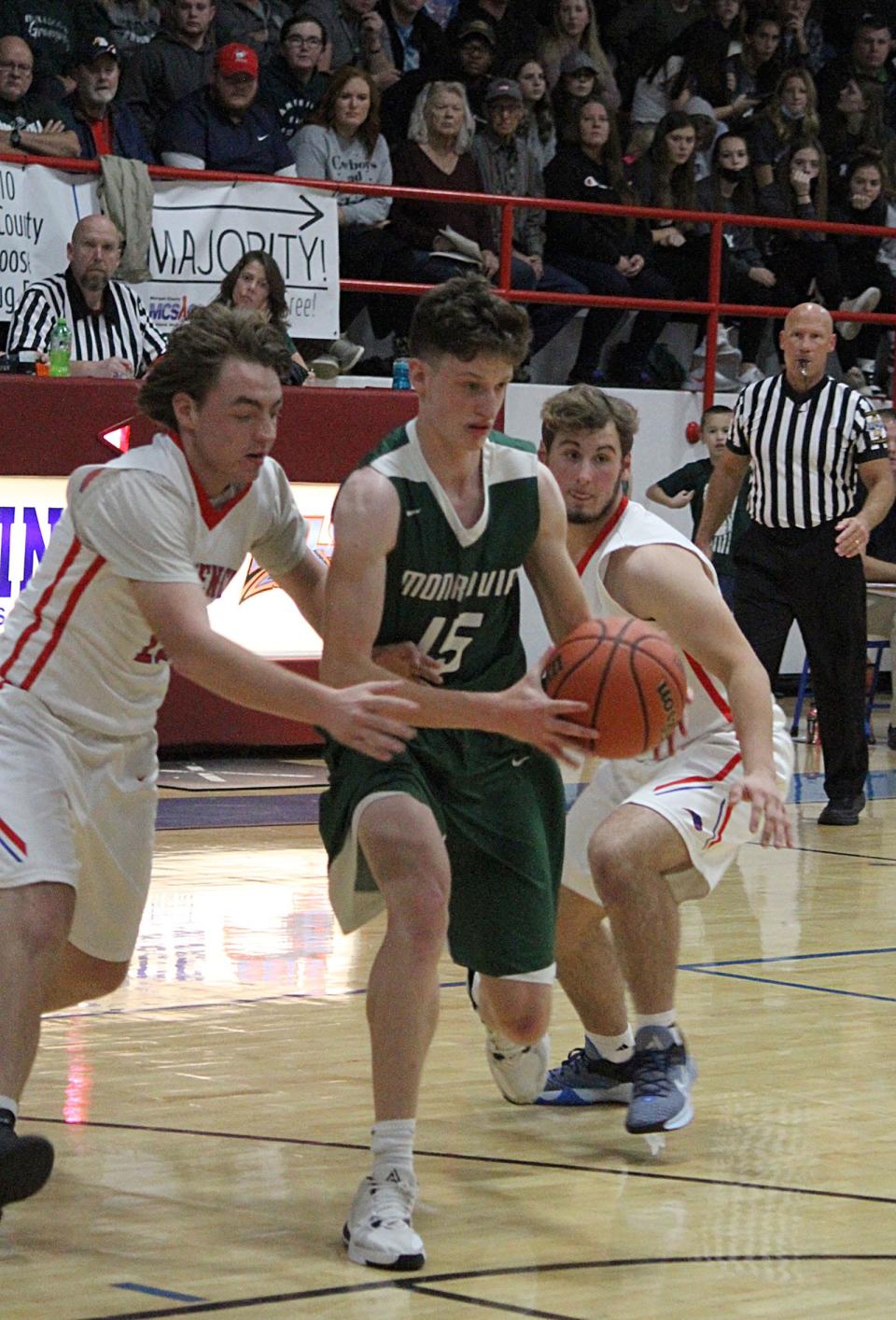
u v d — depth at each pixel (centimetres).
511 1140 622
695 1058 734
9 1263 485
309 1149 600
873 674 1919
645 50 2102
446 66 1923
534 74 1923
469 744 544
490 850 548
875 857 1272
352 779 531
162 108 1717
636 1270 490
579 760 553
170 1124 625
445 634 541
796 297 2095
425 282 1797
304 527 555
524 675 567
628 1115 611
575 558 638
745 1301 466
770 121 2122
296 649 1514
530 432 1956
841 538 1302
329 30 1902
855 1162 600
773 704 602
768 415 1337
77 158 1609
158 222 1641
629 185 1959
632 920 612
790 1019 804
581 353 1955
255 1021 781
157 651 524
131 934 548
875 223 2180
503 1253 503
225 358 495
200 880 1107
